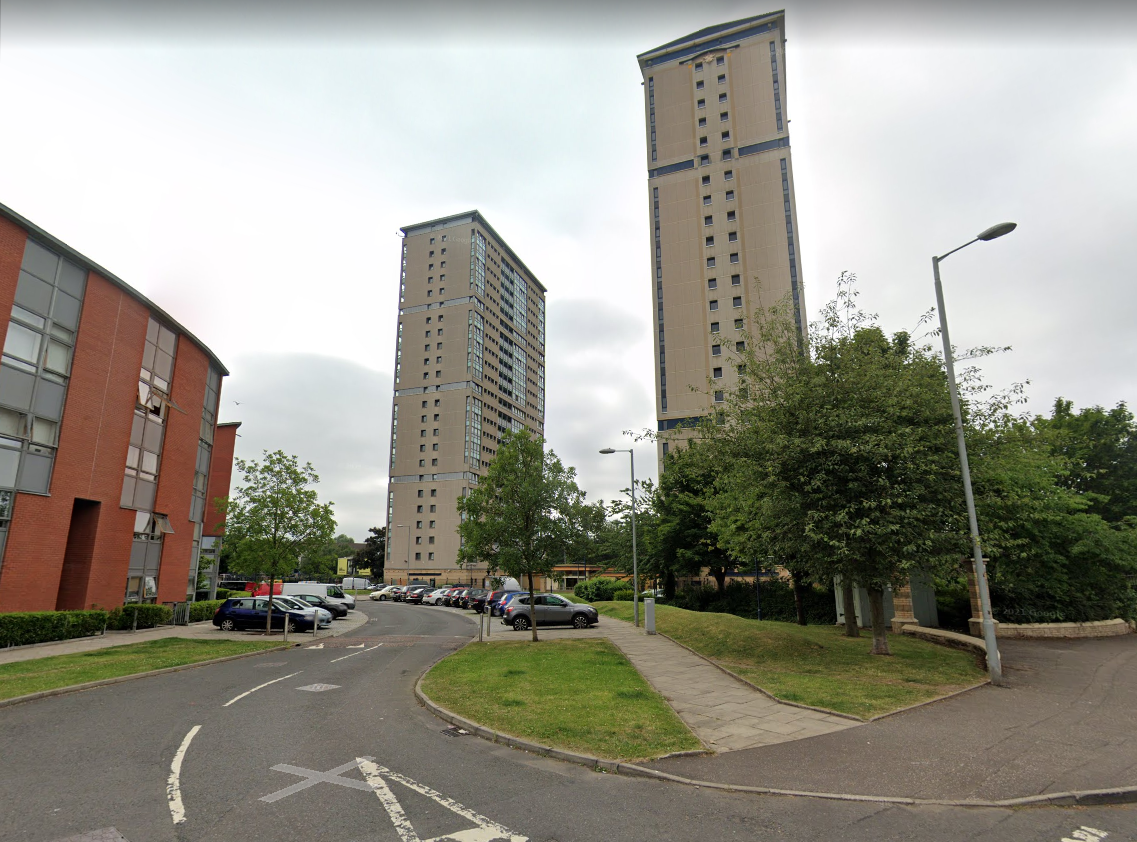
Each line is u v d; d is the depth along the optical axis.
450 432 105.12
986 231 12.62
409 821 5.29
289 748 7.61
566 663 14.38
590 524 20.98
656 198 68.75
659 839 5.02
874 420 13.38
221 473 41.88
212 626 26.39
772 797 6.04
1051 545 22.61
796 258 62.69
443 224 115.50
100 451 22.73
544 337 148.25
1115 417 35.47
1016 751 7.54
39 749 7.51
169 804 5.64
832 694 10.68
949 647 16.91
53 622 19.14
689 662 15.29
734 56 69.38
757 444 14.62
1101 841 5.09
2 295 18.91
